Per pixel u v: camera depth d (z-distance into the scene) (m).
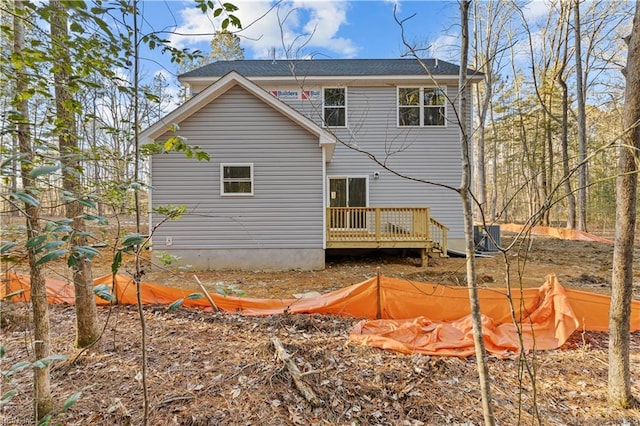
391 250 10.70
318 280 7.79
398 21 2.12
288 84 11.54
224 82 8.45
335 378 2.99
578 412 2.64
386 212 9.84
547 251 11.27
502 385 2.99
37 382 2.20
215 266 8.75
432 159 11.45
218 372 3.07
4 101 1.75
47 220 1.51
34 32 1.57
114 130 1.97
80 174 1.75
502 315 4.32
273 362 3.21
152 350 3.51
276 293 6.65
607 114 19.39
